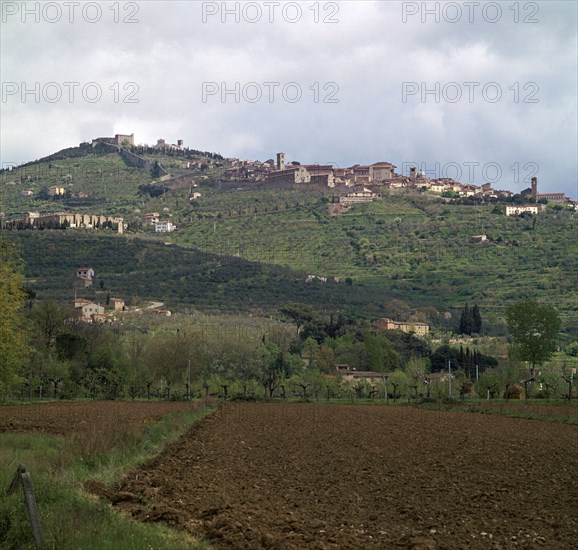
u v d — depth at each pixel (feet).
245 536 87.30
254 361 596.70
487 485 130.00
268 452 178.70
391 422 277.64
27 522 86.38
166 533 87.81
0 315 292.40
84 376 515.91
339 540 86.69
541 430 244.01
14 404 370.12
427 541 86.17
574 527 97.55
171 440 196.24
